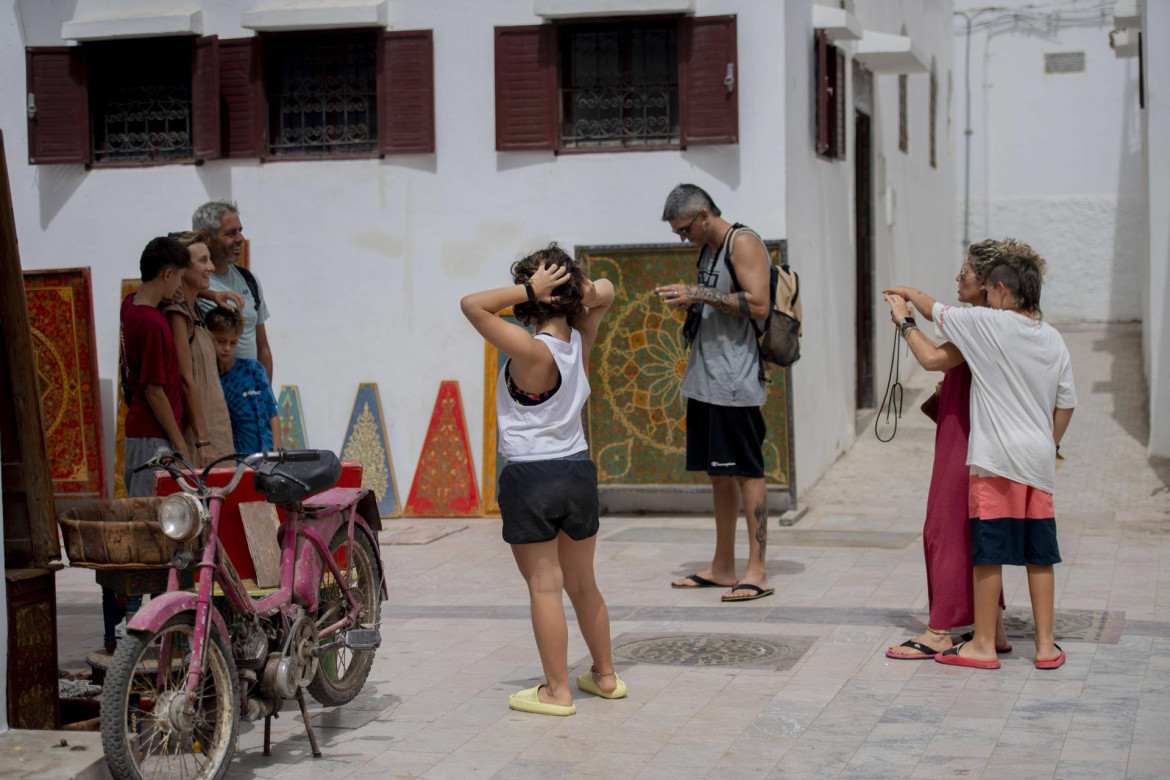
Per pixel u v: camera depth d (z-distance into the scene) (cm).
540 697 535
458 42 1009
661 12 962
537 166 1004
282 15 1011
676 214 738
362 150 1040
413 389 1027
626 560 838
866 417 1325
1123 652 594
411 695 559
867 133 1343
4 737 459
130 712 471
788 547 865
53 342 1028
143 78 1059
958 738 480
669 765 462
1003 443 560
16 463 489
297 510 493
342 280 1034
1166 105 1117
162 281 604
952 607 589
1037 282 573
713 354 733
